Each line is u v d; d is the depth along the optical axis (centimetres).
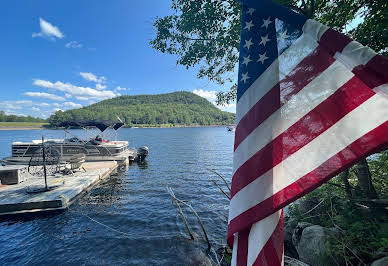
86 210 823
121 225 701
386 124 116
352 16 342
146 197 998
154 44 542
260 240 130
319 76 130
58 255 538
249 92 151
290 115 137
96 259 523
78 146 1661
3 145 3734
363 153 117
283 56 142
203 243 593
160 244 588
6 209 733
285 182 131
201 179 1371
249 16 159
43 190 869
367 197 390
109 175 1417
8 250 558
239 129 152
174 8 493
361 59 108
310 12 342
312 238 391
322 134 128
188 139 5062
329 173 122
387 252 305
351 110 123
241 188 142
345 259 328
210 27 472
